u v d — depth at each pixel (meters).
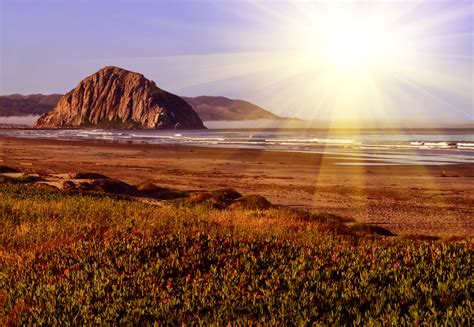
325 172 49.69
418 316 4.80
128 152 82.25
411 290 5.53
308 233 12.02
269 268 6.68
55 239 10.12
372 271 6.22
